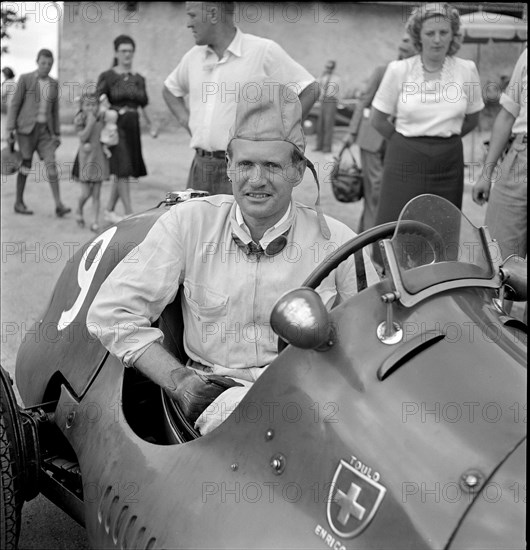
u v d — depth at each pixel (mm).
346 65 12680
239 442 1942
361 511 1668
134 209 8320
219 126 4383
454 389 1727
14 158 7840
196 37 4312
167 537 1900
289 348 1922
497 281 2031
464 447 1639
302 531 1737
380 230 2094
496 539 1507
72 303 2926
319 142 11055
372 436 1723
